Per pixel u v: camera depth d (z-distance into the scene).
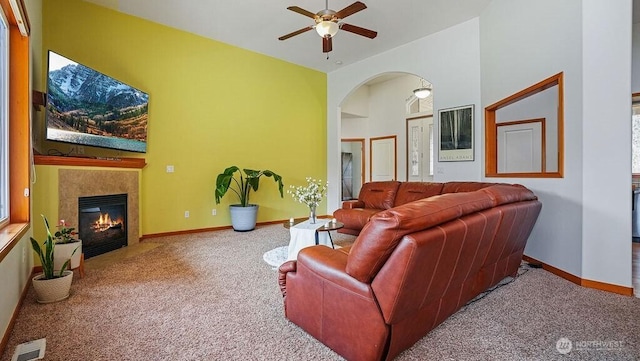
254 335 1.91
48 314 2.19
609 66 2.62
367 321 1.53
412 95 7.89
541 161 4.96
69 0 3.94
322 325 1.78
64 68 3.25
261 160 6.01
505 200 2.18
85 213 3.62
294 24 4.76
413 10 4.35
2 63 2.43
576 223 2.81
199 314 2.19
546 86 3.25
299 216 6.65
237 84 5.64
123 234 4.17
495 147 4.34
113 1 4.09
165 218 4.87
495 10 4.08
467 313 2.21
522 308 2.29
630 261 2.54
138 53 4.53
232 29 4.93
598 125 2.67
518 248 2.78
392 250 1.40
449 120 4.87
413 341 1.73
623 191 2.57
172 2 4.13
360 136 8.83
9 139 2.55
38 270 3.03
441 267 1.58
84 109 3.51
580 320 2.10
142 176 4.61
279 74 6.24
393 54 5.66
